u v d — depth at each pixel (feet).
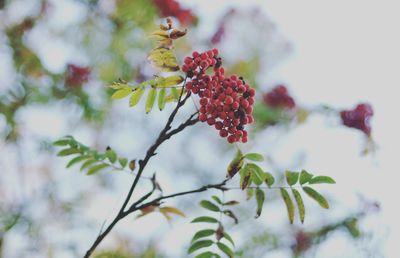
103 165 8.85
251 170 7.73
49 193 15.98
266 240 17.84
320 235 18.01
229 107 7.23
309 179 7.72
